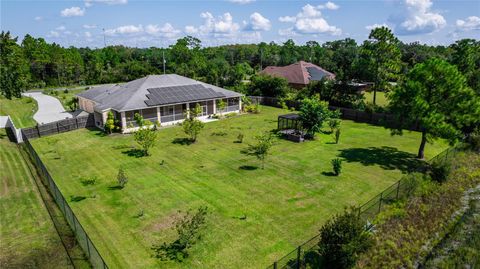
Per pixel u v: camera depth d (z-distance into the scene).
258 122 43.00
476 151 31.45
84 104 51.00
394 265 15.70
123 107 37.47
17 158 29.84
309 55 124.56
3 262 15.27
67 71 96.69
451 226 19.39
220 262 15.14
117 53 136.25
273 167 26.83
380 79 49.34
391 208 19.53
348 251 13.80
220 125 41.41
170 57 115.19
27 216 19.36
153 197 21.64
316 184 23.50
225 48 164.25
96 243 16.61
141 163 28.05
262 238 16.98
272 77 60.25
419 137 35.62
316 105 34.50
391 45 47.00
